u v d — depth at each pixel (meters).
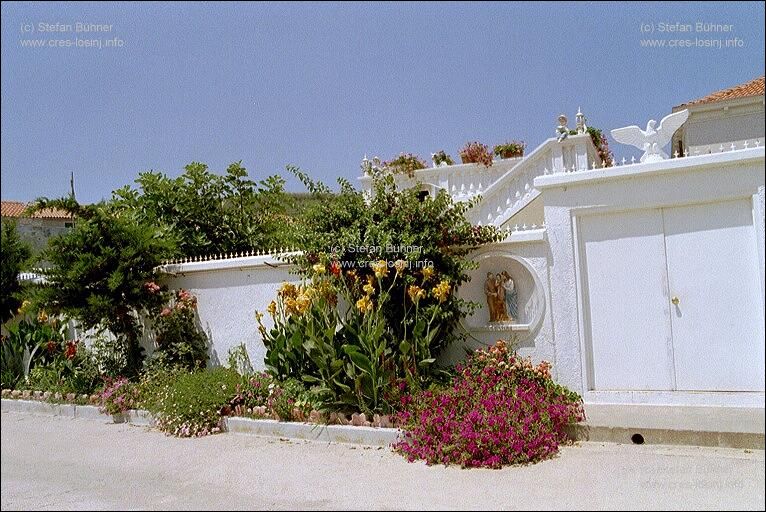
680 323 7.72
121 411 10.00
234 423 8.70
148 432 9.12
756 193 7.31
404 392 8.00
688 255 7.69
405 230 8.57
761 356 7.34
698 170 7.55
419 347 8.29
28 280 13.40
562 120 12.03
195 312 10.78
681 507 5.28
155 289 10.59
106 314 10.73
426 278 8.22
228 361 10.20
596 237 8.13
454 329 8.77
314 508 5.74
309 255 8.95
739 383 7.45
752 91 13.25
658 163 7.65
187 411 8.81
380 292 8.31
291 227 9.67
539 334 8.30
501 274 8.58
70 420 10.44
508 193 12.41
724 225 7.54
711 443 6.64
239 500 6.11
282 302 9.58
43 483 7.02
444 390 7.88
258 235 13.52
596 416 7.39
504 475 6.29
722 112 13.65
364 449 7.48
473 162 15.17
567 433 7.25
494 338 8.59
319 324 8.48
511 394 7.50
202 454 7.76
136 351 11.27
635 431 6.94
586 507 5.37
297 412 8.38
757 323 7.37
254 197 13.84
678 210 7.74
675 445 6.77
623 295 7.98
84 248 10.76
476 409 7.16
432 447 6.91
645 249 7.89
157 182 13.06
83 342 12.05
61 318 12.71
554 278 8.23
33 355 12.48
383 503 5.75
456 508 5.50
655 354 7.83
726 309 7.52
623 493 5.63
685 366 7.69
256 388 9.09
